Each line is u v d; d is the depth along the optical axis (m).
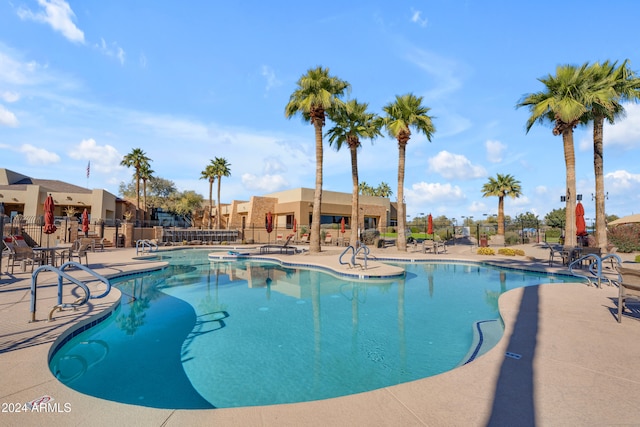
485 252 18.73
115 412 2.56
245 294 8.94
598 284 8.30
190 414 2.55
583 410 2.62
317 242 18.38
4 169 38.81
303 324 6.29
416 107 20.09
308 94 17.86
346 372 4.26
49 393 2.85
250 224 35.12
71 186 46.50
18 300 6.41
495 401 2.77
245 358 4.70
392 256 16.73
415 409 2.64
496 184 32.97
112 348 5.06
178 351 4.95
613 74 15.18
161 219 52.19
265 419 2.48
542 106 14.58
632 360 3.66
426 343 5.31
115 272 10.37
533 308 6.15
